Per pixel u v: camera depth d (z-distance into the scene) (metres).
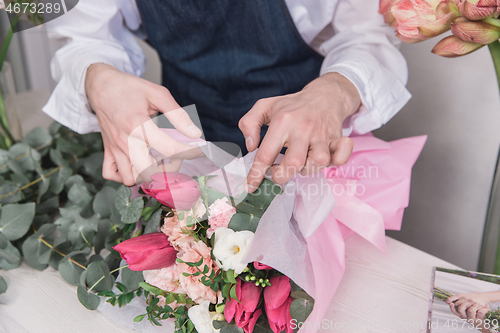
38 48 1.54
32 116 1.16
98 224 0.56
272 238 0.39
